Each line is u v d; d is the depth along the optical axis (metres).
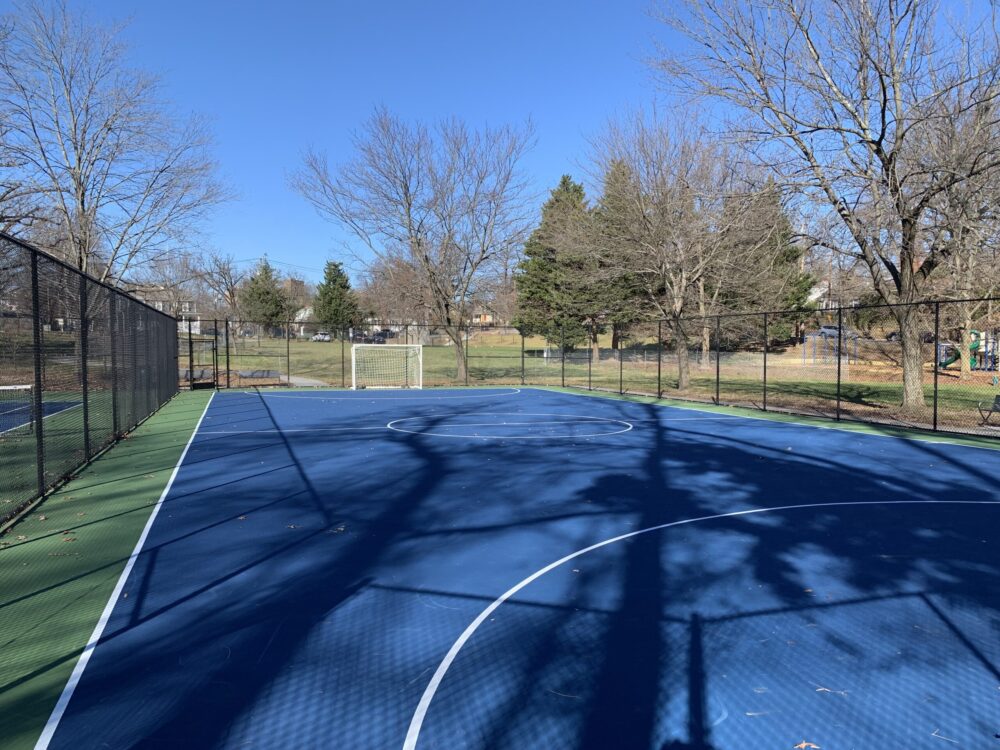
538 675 3.80
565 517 7.29
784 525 6.97
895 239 16.36
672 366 40.34
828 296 35.06
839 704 3.49
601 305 39.03
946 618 4.58
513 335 60.81
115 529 6.78
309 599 4.93
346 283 78.25
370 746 3.13
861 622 4.52
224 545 6.24
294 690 3.63
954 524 7.01
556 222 29.92
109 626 4.45
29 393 11.31
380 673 3.82
